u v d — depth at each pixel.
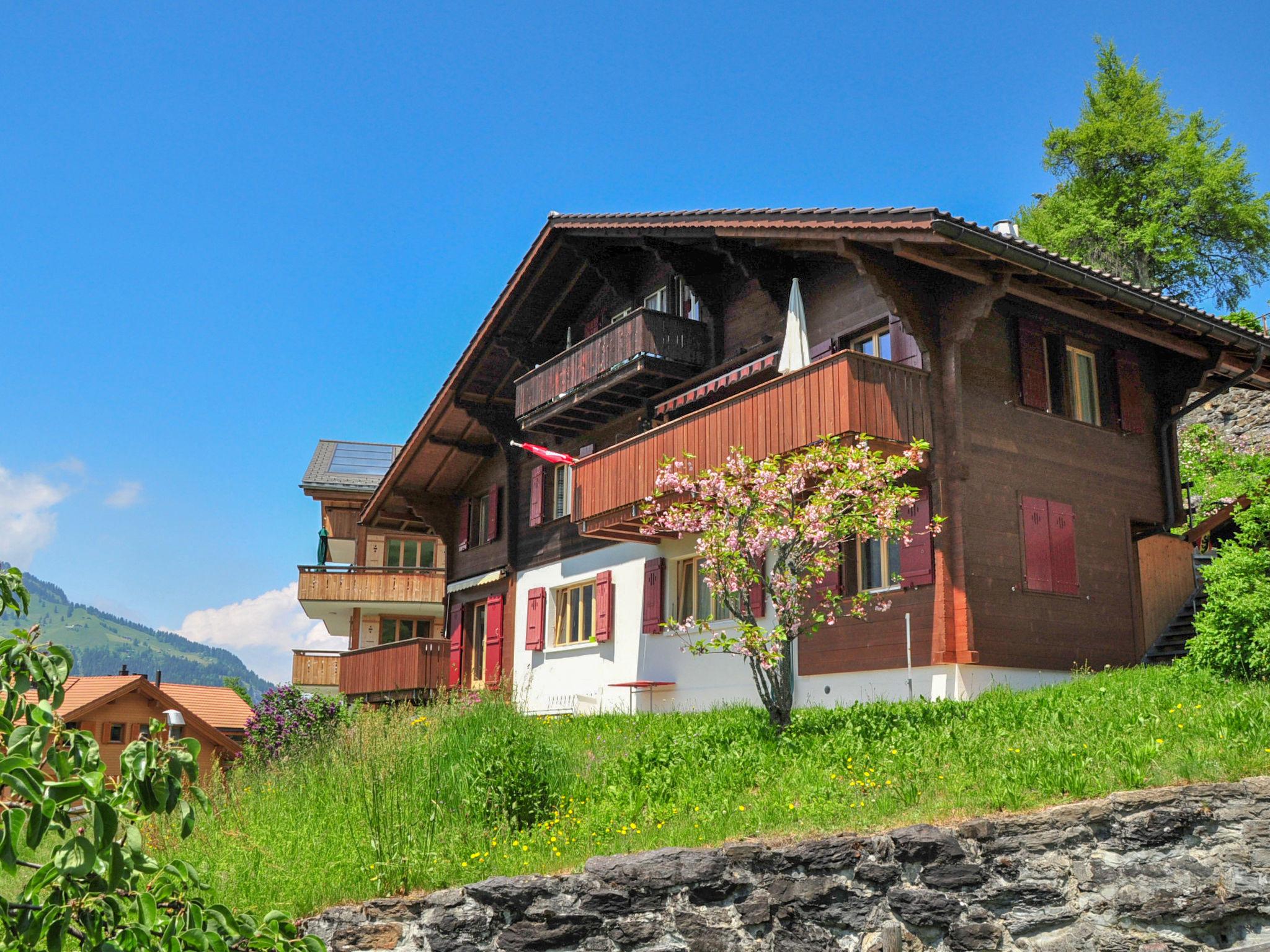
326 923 8.87
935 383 15.47
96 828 3.67
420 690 24.47
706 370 19.73
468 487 28.16
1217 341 17.48
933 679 14.80
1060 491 16.39
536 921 8.61
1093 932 8.11
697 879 8.64
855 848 8.62
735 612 13.39
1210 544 18.41
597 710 21.38
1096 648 16.16
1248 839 8.07
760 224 16.56
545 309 24.11
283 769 13.77
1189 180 35.50
